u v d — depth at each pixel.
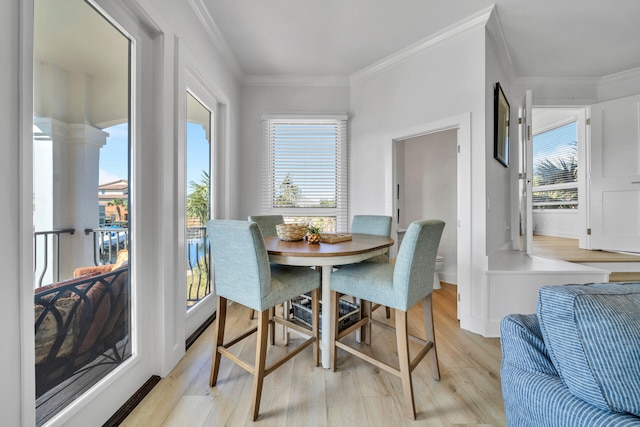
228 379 1.49
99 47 1.22
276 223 2.59
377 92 2.85
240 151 3.09
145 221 1.46
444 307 2.54
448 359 1.69
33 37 0.88
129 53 1.37
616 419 0.53
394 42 2.42
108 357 1.26
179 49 1.68
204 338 1.96
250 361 1.67
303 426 1.17
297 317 1.88
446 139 3.35
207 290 2.38
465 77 2.20
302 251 1.46
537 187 4.63
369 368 1.59
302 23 2.18
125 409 1.26
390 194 2.77
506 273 1.99
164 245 1.52
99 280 1.23
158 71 1.51
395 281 1.31
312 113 3.09
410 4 1.97
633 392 0.54
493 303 2.00
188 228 2.11
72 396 1.08
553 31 2.26
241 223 1.27
